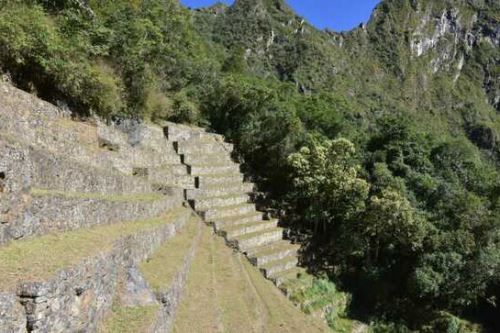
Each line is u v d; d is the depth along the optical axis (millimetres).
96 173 13828
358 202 28875
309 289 25109
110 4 26578
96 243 9484
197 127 36844
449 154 38375
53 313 6539
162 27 32656
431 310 26750
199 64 41562
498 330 26656
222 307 15477
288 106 40188
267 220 29562
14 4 15055
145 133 25312
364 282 28344
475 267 26000
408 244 27906
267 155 36781
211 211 25578
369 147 38406
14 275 6406
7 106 11789
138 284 10695
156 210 18359
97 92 19266
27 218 8344
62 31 17344
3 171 7801
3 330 5625
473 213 29094
